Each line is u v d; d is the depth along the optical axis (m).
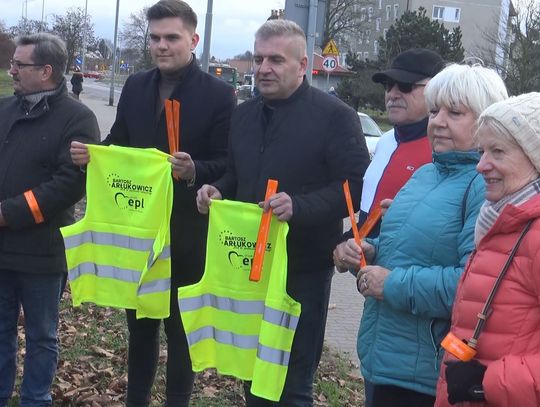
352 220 3.02
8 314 4.02
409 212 2.75
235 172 3.73
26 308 3.93
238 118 3.67
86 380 4.75
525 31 29.70
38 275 3.88
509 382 2.07
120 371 5.03
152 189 3.77
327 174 3.43
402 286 2.61
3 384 4.05
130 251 3.83
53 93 3.86
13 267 3.82
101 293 3.89
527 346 2.12
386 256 2.81
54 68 3.85
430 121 2.75
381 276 2.71
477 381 2.17
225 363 3.50
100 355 5.29
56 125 3.85
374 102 43.66
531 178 2.22
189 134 3.98
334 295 8.02
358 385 5.38
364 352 2.87
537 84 29.11
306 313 3.47
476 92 2.62
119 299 3.87
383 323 2.79
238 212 3.41
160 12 3.88
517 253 2.15
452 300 2.51
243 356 3.45
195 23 4.00
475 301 2.23
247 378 3.45
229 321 3.46
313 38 7.50
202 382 5.09
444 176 2.74
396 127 3.70
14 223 3.72
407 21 45.25
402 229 2.74
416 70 3.56
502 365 2.10
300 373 3.48
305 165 3.38
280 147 3.40
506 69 30.17
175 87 3.98
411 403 2.80
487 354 2.19
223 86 4.06
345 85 44.25
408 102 3.59
